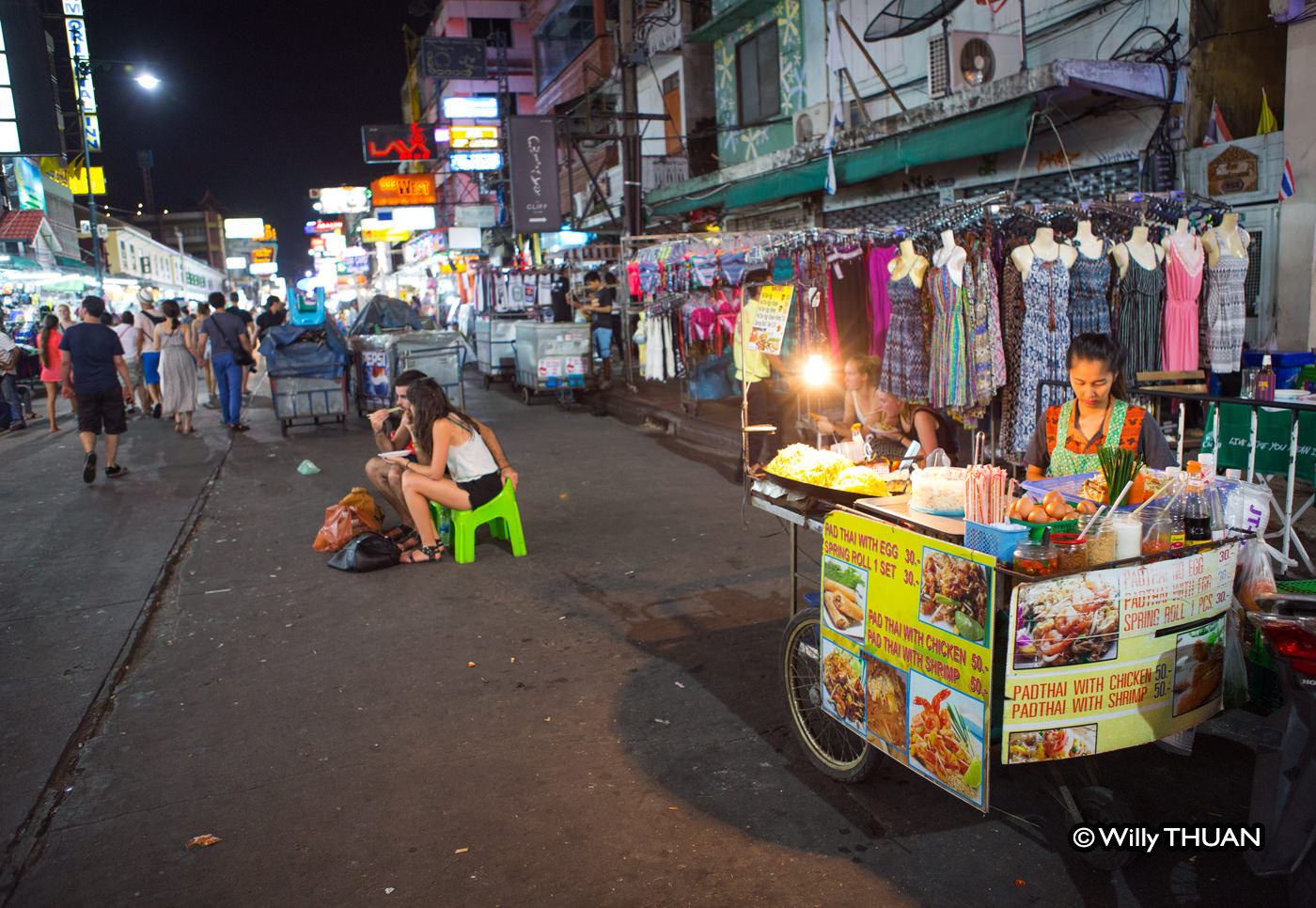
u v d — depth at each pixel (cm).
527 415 1391
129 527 770
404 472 652
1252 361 672
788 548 654
